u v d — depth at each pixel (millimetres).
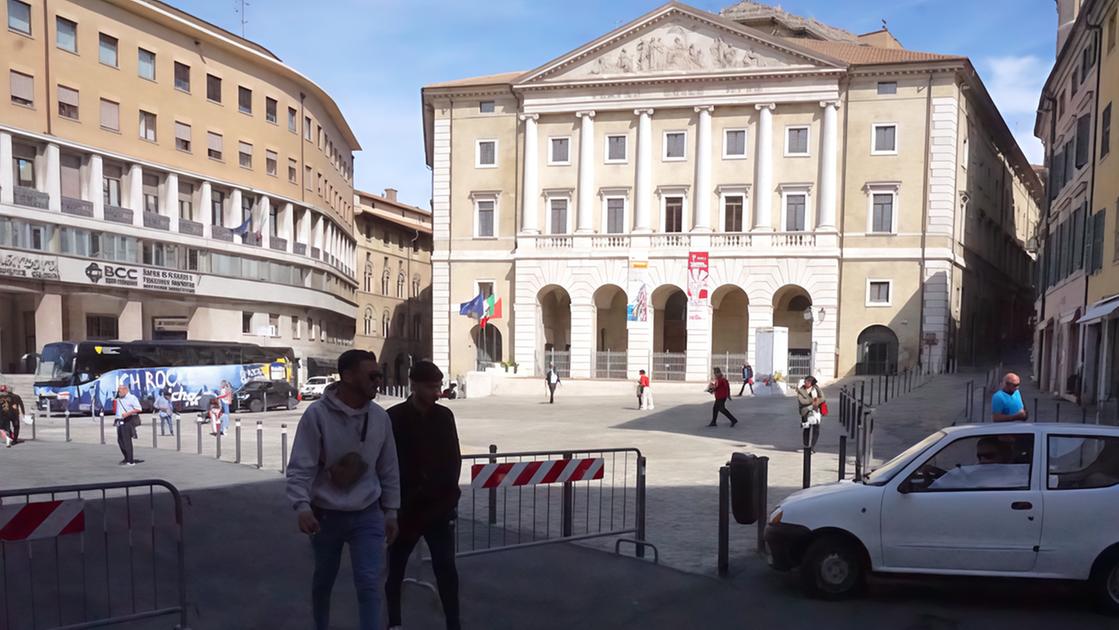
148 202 47344
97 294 44219
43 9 41469
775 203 47656
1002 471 7512
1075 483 7387
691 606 7461
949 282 45469
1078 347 27406
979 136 52875
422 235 85750
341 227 67000
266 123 55188
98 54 44281
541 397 42906
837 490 7867
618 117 49812
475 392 44500
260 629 6848
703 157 48156
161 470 16656
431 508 6148
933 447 7723
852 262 46469
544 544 9039
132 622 6949
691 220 48781
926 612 7289
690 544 10109
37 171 41438
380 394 57875
